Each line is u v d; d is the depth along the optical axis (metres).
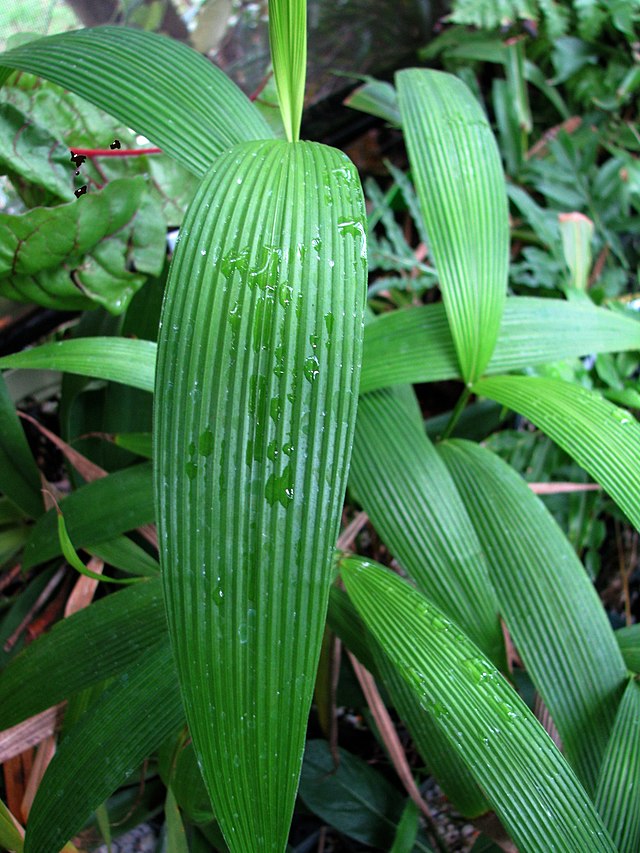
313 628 0.22
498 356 0.39
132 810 0.41
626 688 0.34
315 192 0.24
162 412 0.22
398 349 0.39
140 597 0.35
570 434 0.34
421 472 0.37
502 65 0.71
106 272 0.43
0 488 0.45
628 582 0.57
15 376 0.57
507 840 0.35
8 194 0.49
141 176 0.40
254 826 0.22
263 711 0.21
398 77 0.40
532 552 0.36
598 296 0.58
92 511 0.39
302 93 0.30
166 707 0.31
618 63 0.64
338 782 0.43
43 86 0.41
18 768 0.41
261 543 0.21
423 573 0.36
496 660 0.35
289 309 0.22
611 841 0.27
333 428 0.22
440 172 0.37
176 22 0.63
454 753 0.36
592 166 0.63
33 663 0.35
